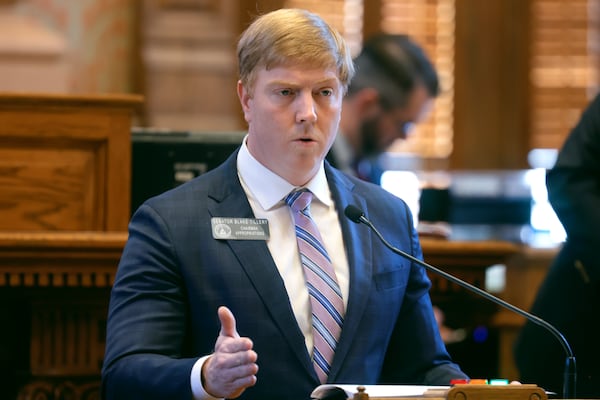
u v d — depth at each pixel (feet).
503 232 67.31
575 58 71.77
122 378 22.41
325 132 24.02
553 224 67.10
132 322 23.25
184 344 24.03
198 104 63.10
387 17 69.72
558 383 34.35
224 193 24.76
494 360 41.50
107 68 61.82
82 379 31.19
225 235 24.06
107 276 30.81
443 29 70.90
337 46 23.94
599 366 33.88
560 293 34.22
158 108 62.69
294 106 23.70
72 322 31.14
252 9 63.72
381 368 25.08
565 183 33.22
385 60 42.14
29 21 61.05
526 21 71.36
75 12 61.46
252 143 24.85
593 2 72.02
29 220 33.68
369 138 42.75
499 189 70.03
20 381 31.12
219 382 20.68
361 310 24.17
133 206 34.60
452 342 41.78
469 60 71.00
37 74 60.85
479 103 71.00
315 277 24.13
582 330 33.76
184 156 34.76
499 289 52.70
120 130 33.94
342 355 23.76
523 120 71.20
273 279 23.81
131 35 62.39
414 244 25.91
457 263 33.53
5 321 31.12
